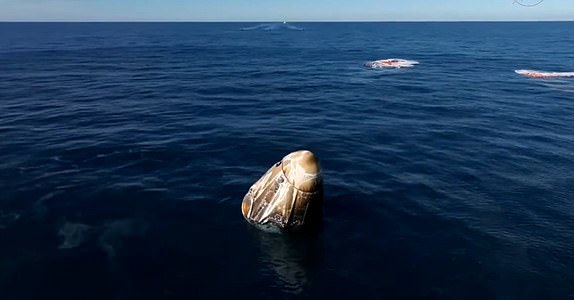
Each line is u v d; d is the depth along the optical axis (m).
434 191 26.78
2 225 22.19
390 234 21.67
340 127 41.62
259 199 21.95
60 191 26.12
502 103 53.88
